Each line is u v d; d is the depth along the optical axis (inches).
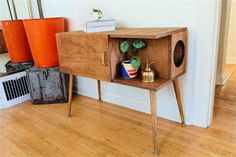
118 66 46.7
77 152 45.6
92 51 46.5
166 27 49.9
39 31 65.0
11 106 70.9
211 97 49.5
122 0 55.7
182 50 47.4
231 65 104.0
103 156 43.9
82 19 67.5
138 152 44.5
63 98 71.2
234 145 44.7
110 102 69.6
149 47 45.0
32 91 70.0
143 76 43.1
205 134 49.1
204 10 43.9
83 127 55.3
